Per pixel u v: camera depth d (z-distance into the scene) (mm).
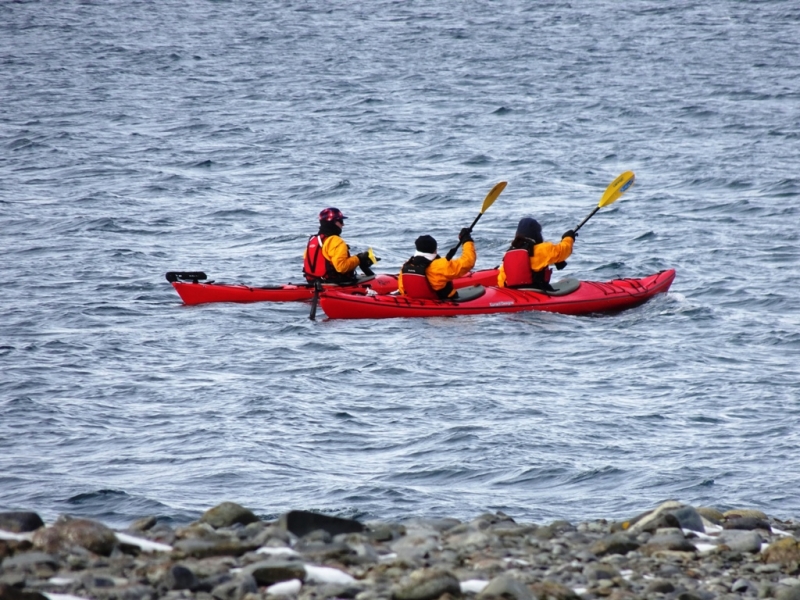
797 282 64812
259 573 17500
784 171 107375
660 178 106312
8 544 18812
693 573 19438
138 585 16703
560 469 34188
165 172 109188
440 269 57031
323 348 50438
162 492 31609
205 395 42438
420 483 33062
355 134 135375
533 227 59375
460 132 136625
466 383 44438
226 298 60031
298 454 35594
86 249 74750
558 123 143125
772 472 33781
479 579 17891
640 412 40406
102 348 50000
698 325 54719
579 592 17719
